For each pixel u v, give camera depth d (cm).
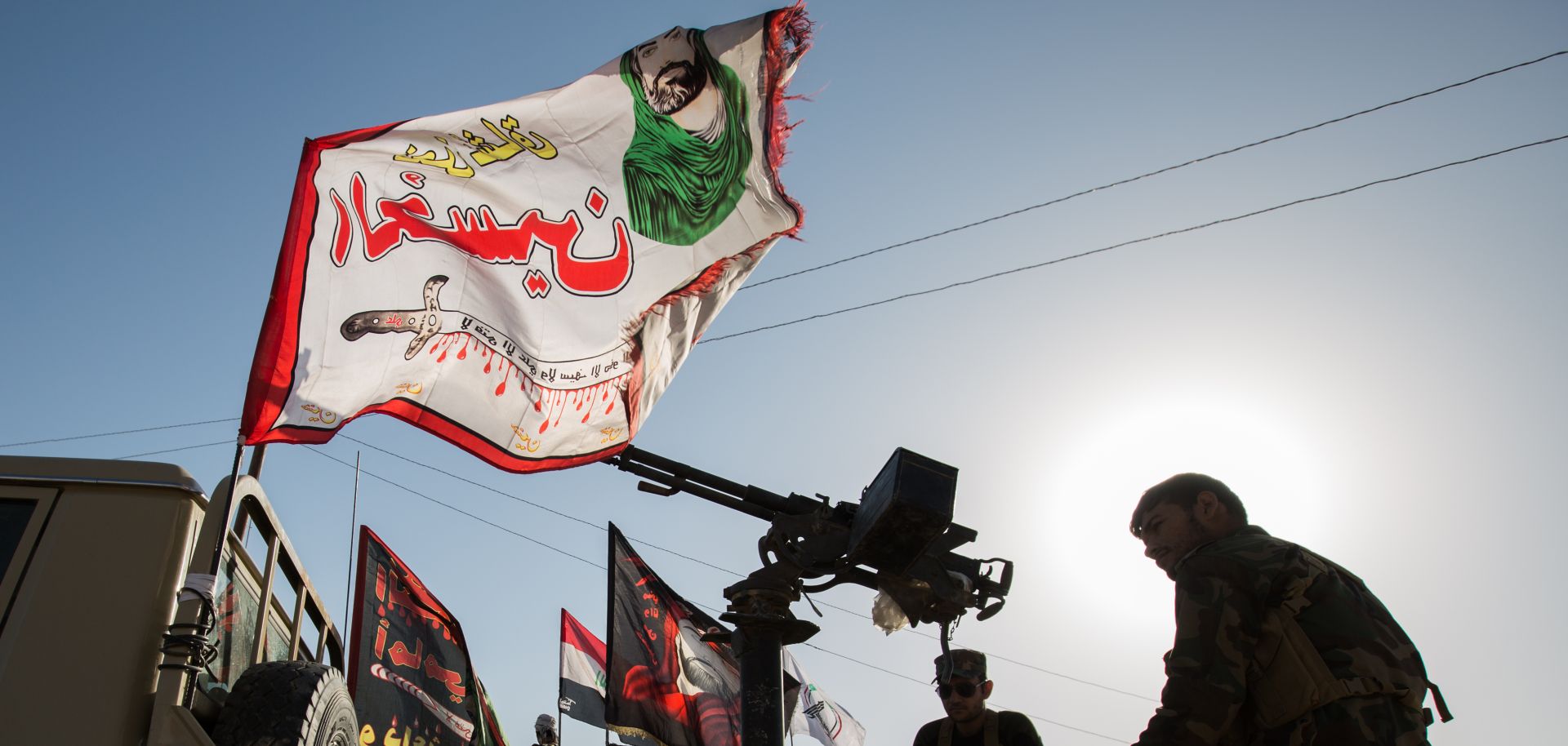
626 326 723
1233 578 278
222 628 459
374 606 680
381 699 659
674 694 966
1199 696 268
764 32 831
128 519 426
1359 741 262
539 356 670
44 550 416
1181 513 312
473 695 739
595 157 739
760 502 673
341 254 594
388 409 602
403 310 611
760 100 830
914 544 550
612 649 941
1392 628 281
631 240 741
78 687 396
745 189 809
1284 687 273
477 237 666
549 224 705
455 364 631
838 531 605
